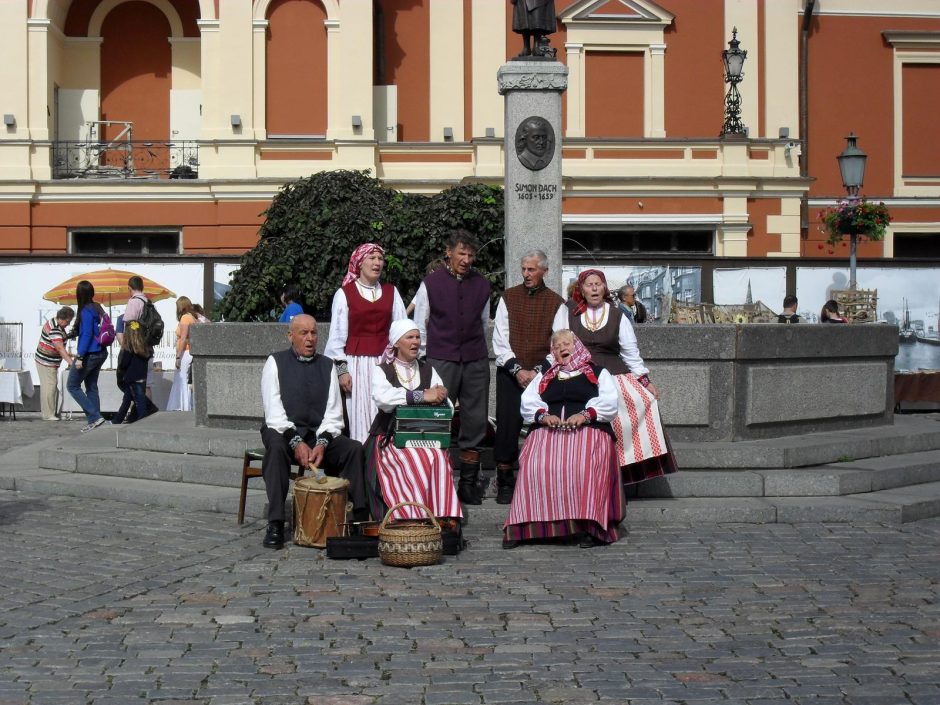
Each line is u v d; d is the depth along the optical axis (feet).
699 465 34.68
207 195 95.40
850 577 26.07
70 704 18.30
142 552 28.68
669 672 19.79
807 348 37.65
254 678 19.52
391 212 58.70
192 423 43.29
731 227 95.45
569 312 32.53
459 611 23.45
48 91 97.40
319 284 58.65
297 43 95.09
